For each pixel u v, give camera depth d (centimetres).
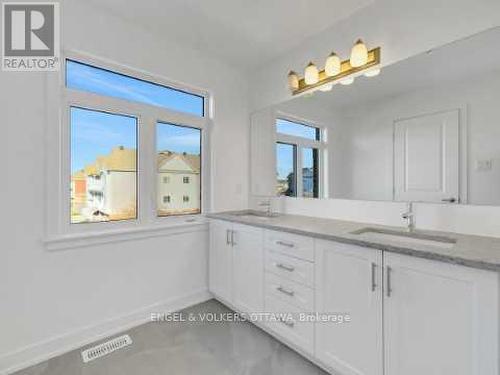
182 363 176
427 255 118
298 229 178
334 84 223
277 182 277
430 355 121
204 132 274
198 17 209
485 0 150
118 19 210
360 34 204
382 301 136
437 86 170
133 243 222
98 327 204
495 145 151
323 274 164
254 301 216
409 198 185
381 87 196
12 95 167
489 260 104
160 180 244
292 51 258
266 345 196
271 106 282
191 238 260
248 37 237
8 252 167
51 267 183
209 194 277
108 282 209
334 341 159
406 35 180
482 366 106
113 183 216
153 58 229
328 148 231
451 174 167
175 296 248
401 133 187
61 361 177
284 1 191
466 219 162
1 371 165
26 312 174
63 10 185
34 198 175
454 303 114
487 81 152
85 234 196
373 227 188
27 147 172
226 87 285
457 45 161
